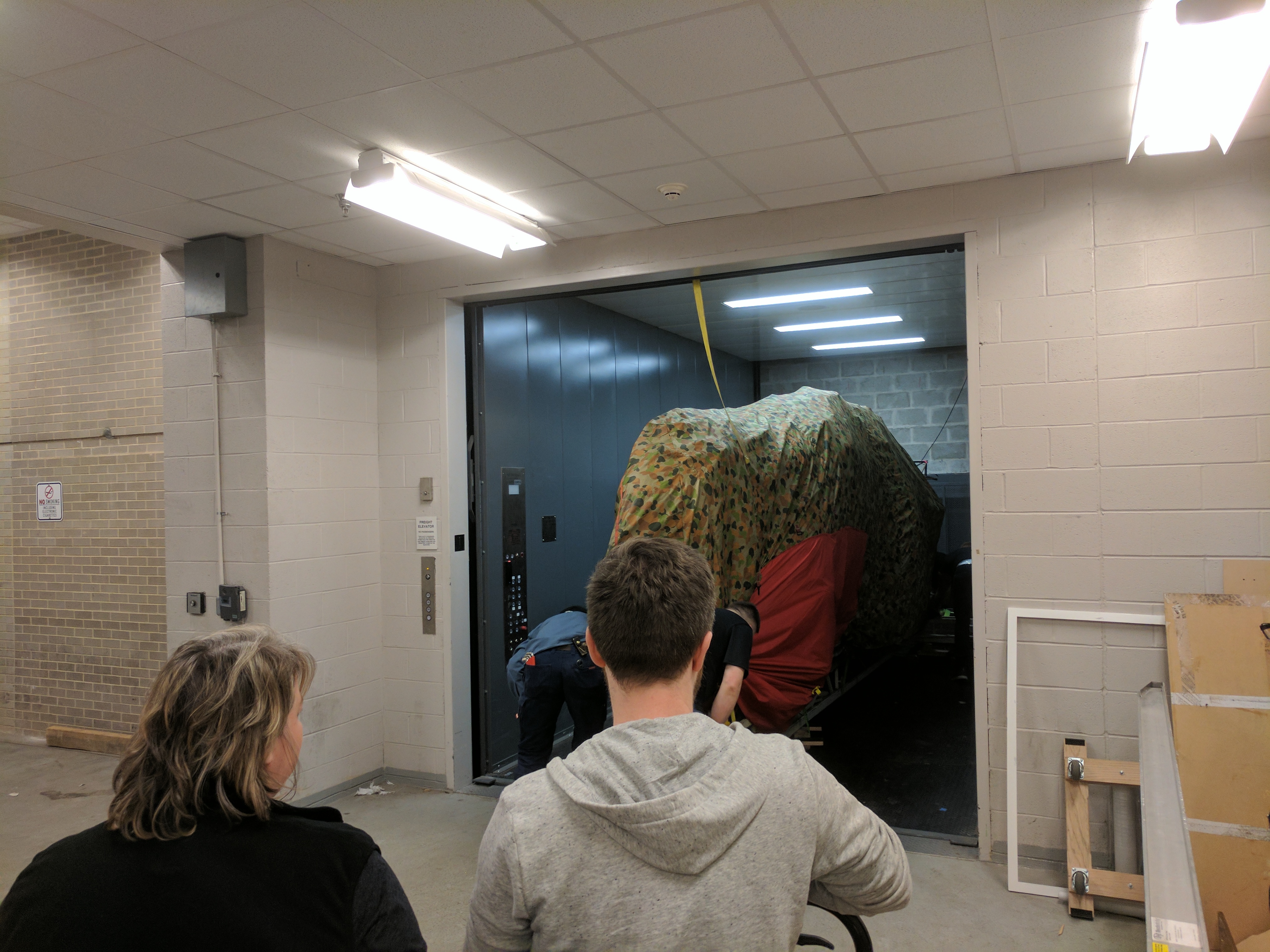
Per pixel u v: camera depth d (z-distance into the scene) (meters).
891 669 7.44
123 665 5.49
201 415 4.38
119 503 5.50
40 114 2.84
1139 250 3.36
